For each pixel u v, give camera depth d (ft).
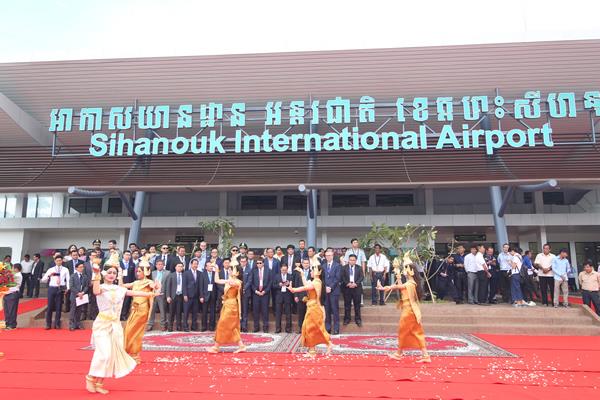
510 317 38.63
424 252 49.11
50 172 52.44
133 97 54.85
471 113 51.47
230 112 55.16
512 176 47.34
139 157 53.52
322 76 51.29
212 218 75.05
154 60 49.44
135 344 24.86
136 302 25.41
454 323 38.65
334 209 79.61
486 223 71.82
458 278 45.29
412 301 25.66
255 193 81.41
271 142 53.16
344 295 37.93
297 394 18.47
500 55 47.52
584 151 50.49
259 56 48.62
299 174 50.06
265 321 36.58
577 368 23.39
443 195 78.89
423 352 24.97
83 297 37.78
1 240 79.05
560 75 49.67
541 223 70.54
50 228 78.18
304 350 28.50
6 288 29.12
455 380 20.79
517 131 49.03
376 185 41.27
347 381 20.58
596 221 69.87
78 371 22.70
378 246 45.14
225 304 28.02
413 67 49.60
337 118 51.13
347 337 34.12
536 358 26.11
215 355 26.89
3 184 50.65
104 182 50.52
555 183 39.42
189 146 53.47
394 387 19.56
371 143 52.65
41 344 30.83
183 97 54.80
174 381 20.58
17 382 20.52
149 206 82.33
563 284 41.29
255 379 20.93
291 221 74.59
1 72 51.44
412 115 51.78
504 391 18.98
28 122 56.65
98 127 52.90
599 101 49.24
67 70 50.96
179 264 37.63
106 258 47.19
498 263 45.09
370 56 48.29
